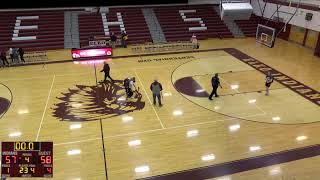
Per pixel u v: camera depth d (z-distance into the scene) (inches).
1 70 658.8
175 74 628.4
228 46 848.9
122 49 819.4
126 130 418.6
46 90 550.3
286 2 900.0
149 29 917.2
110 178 323.3
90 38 828.0
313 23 797.9
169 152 368.8
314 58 741.3
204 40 916.6
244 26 996.6
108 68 575.5
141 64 694.5
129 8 983.6
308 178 321.4
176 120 445.1
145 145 383.6
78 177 324.8
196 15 994.7
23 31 845.2
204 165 343.9
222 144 385.1
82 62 713.0
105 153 367.2
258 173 329.4
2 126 429.7
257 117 453.4
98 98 516.4
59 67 677.9
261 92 541.0
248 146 380.5
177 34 917.8
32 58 738.8
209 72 640.4
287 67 671.1
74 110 475.2
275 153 365.7
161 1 1027.9
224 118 450.9
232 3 644.7
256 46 852.6
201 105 492.4
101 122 439.5
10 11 896.9
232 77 612.1
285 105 491.8
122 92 540.7
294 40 893.8
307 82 585.6
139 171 334.6
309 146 379.9
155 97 486.9
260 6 1015.6
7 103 500.4
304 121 442.0
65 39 844.6
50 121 442.6
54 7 948.0
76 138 399.2
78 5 964.6
